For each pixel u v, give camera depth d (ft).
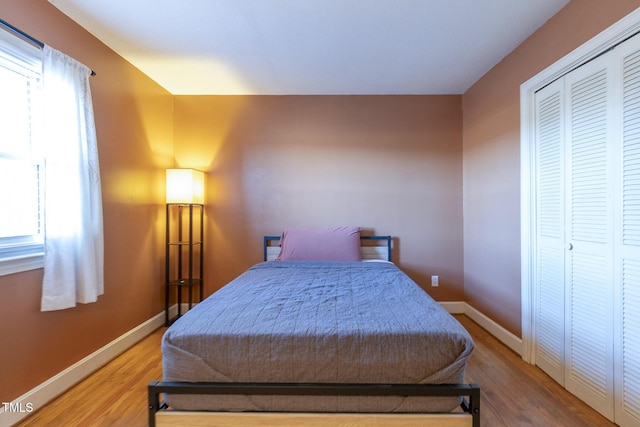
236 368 3.96
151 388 3.92
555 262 6.07
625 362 4.59
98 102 6.80
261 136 10.19
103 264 6.70
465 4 5.70
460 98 10.16
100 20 6.14
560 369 5.88
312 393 3.85
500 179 7.91
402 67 8.29
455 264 10.16
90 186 6.12
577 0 5.39
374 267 8.20
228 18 6.12
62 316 5.77
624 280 4.62
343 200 10.18
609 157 4.87
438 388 3.84
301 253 9.29
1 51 4.80
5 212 5.07
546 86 6.33
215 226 10.19
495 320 8.20
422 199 10.17
